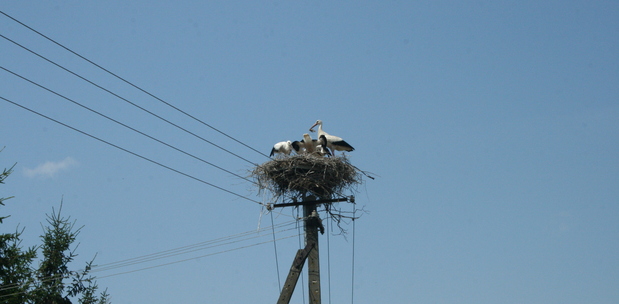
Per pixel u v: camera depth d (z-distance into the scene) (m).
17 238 16.38
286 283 15.23
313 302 15.72
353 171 18.28
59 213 18.91
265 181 17.70
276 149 21.91
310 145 22.06
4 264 16.02
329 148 22.42
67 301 18.03
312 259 16.12
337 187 17.88
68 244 18.59
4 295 15.46
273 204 17.19
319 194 17.47
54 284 17.58
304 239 16.45
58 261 18.14
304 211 16.92
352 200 17.27
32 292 16.53
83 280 18.17
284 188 17.72
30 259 16.47
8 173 15.45
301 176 17.27
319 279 15.99
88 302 18.20
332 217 17.23
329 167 17.59
